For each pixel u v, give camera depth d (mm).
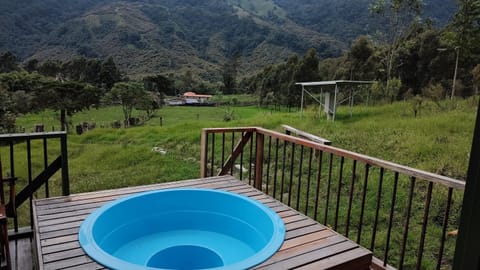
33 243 2809
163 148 9148
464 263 673
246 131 4094
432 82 18047
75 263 2066
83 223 2549
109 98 21844
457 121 8930
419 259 2354
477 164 639
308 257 2258
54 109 19344
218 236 3203
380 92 16625
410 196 2354
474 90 14586
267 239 2777
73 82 20328
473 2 13477
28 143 2939
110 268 2016
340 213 4203
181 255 3043
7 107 13508
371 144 7453
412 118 10148
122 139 11367
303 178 5566
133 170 6738
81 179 6164
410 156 6445
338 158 6340
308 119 12367
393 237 3572
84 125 17500
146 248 2984
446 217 2146
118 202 2953
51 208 2832
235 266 2096
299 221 2801
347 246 2422
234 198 3246
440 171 5605
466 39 13805
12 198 2762
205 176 4070
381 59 21344
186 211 3357
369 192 4801
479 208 631
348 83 12312
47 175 3086
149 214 3209
